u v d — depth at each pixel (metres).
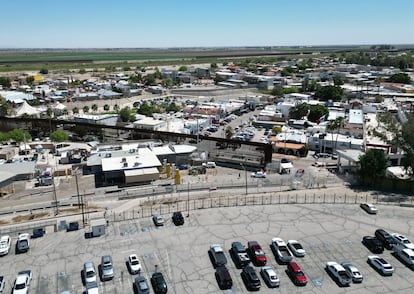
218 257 55.75
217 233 65.25
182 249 60.16
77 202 80.31
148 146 115.75
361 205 76.50
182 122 156.00
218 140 117.25
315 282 51.75
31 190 88.62
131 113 166.88
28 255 58.31
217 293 49.44
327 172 100.75
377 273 54.06
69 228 66.31
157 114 176.50
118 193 85.56
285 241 62.50
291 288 50.44
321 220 70.44
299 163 109.81
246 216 72.06
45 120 145.62
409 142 92.69
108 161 99.00
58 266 55.38
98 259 57.22
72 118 167.00
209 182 92.56
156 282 49.72
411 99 195.62
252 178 95.56
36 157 112.19
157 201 80.25
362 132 133.12
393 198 81.44
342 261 56.97
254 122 161.50
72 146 123.00
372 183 89.00
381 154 90.88
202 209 75.38
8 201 81.62
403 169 97.50
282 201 79.56
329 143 120.62
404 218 71.69
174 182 92.12
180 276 53.12
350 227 67.81
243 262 54.69
